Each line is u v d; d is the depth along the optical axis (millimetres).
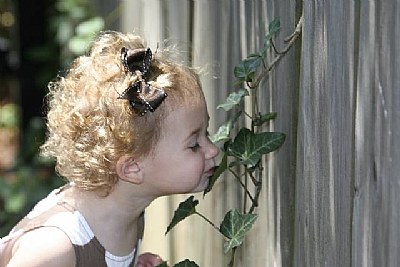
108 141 2645
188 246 3748
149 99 2566
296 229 2670
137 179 2678
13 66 9250
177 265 2828
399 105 1999
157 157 2646
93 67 2750
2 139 10711
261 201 2963
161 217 4152
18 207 7453
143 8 4613
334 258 2400
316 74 2463
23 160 8203
